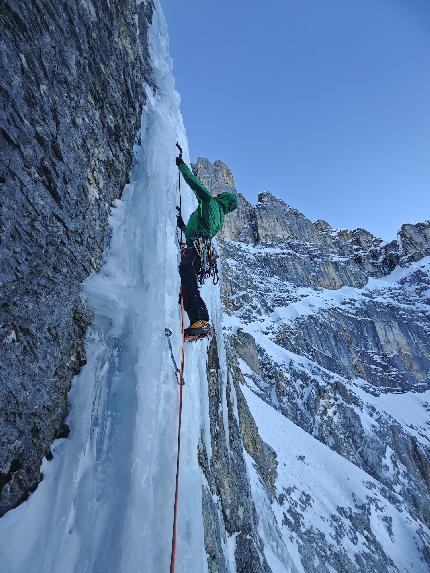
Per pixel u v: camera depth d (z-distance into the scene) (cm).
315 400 3145
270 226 7225
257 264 6212
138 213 416
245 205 7638
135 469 288
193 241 390
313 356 4409
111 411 319
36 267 264
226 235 6744
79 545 257
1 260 230
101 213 365
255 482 1211
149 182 439
